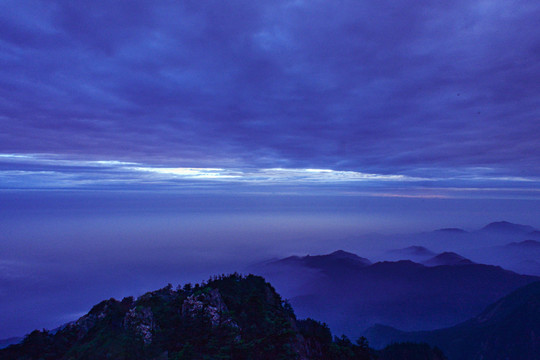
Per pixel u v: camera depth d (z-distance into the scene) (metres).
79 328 73.50
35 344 67.94
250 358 63.28
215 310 75.94
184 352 57.25
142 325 62.66
